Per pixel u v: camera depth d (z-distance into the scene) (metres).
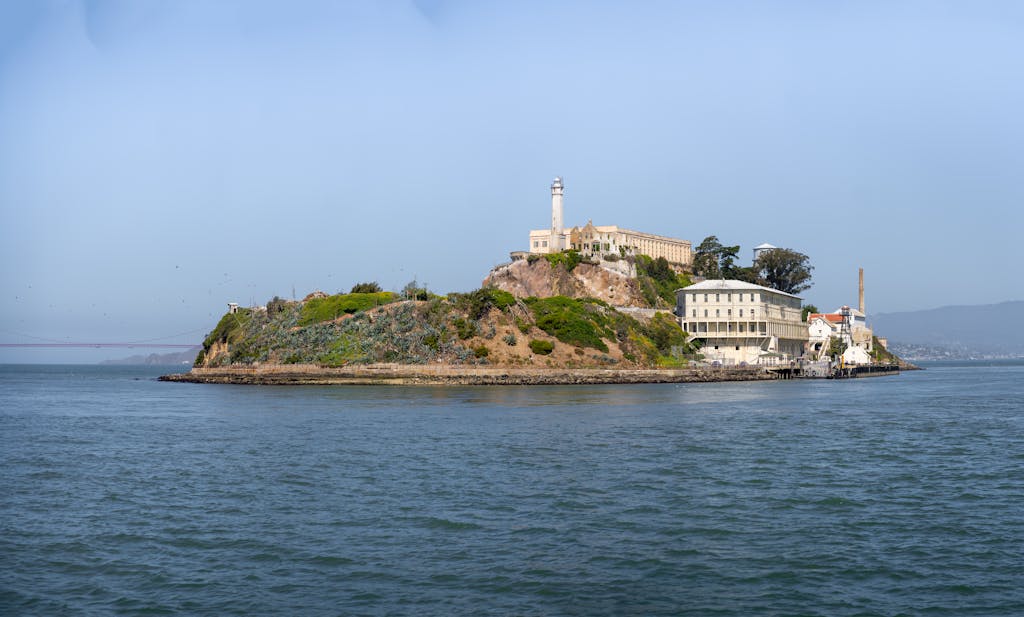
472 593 37.12
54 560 42.25
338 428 95.44
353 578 39.12
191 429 97.50
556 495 55.59
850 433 89.12
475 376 190.25
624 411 116.56
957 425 97.69
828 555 42.22
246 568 40.69
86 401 152.38
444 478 61.75
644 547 43.59
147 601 36.59
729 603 35.97
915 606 35.59
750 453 73.94
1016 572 39.56
